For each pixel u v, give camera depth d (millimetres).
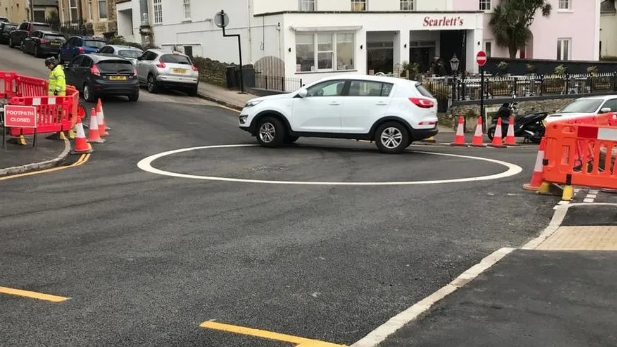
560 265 6000
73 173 11500
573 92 30531
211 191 9695
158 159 13125
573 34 39969
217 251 6457
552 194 9555
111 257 6246
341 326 4594
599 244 6789
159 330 4504
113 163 12641
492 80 28797
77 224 7609
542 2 36594
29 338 4359
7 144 14086
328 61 30562
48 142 14742
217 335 4422
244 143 15805
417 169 12000
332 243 6781
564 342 4266
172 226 7500
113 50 28984
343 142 16734
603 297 5117
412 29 32375
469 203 8914
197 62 32281
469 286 5418
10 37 40875
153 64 26031
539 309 4871
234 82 29422
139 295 5199
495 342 4273
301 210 8344
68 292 5266
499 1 37500
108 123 18672
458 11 33312
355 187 10031
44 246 6645
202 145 15320
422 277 5723
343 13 30344
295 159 13227
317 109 14633
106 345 4258
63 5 55156
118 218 7922
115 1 45875
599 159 9586
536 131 21297
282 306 4980
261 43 30641
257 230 7301
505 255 6363
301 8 32250
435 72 32125
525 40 37062
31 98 14242
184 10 35562
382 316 4793
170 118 20188
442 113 26891
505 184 10445
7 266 5957
